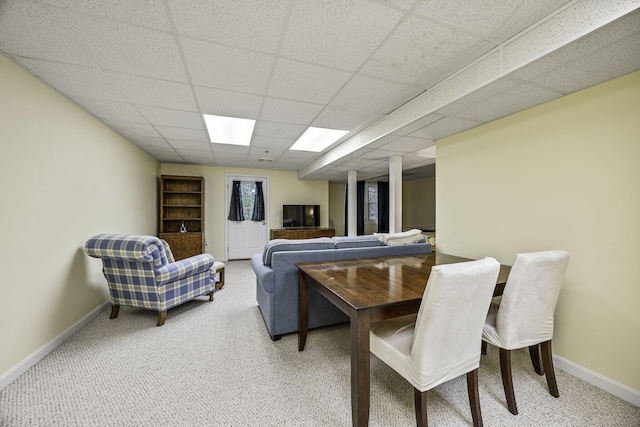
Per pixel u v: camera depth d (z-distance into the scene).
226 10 1.35
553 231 1.95
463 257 2.60
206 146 4.11
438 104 2.13
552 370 1.59
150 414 1.44
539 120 2.05
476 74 1.80
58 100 2.22
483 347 2.05
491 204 2.43
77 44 1.62
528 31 1.49
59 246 2.22
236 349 2.13
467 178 2.68
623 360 1.59
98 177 2.87
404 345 1.35
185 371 1.83
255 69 1.92
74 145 2.44
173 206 5.18
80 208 2.53
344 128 3.29
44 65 1.83
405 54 1.74
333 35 1.55
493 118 2.35
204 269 3.04
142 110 2.64
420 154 4.04
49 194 2.11
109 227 3.12
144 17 1.40
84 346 2.17
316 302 2.42
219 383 1.71
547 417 1.43
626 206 1.58
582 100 1.79
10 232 1.74
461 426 1.36
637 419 1.42
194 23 1.45
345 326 2.59
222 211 6.00
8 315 1.71
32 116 1.94
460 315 1.21
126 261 2.50
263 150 4.41
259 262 2.66
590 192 1.75
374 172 5.78
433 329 1.16
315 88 2.21
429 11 1.36
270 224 6.39
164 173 5.51
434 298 1.12
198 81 2.08
